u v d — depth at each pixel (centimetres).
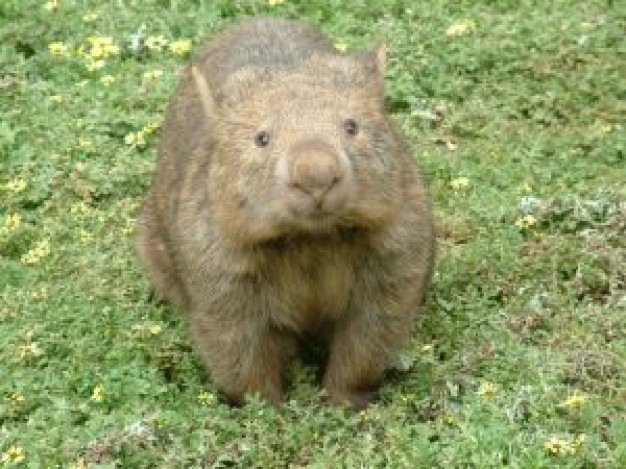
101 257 1091
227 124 901
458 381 930
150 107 1303
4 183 1200
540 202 1130
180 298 1033
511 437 841
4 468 860
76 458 867
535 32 1394
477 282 1054
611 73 1338
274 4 1438
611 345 945
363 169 869
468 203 1163
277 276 925
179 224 951
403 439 850
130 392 947
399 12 1444
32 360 981
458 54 1365
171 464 856
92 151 1238
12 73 1339
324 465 840
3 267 1092
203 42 1345
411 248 931
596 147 1248
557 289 1036
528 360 928
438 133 1282
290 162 837
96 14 1427
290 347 983
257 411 908
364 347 959
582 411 861
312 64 948
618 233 1084
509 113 1302
